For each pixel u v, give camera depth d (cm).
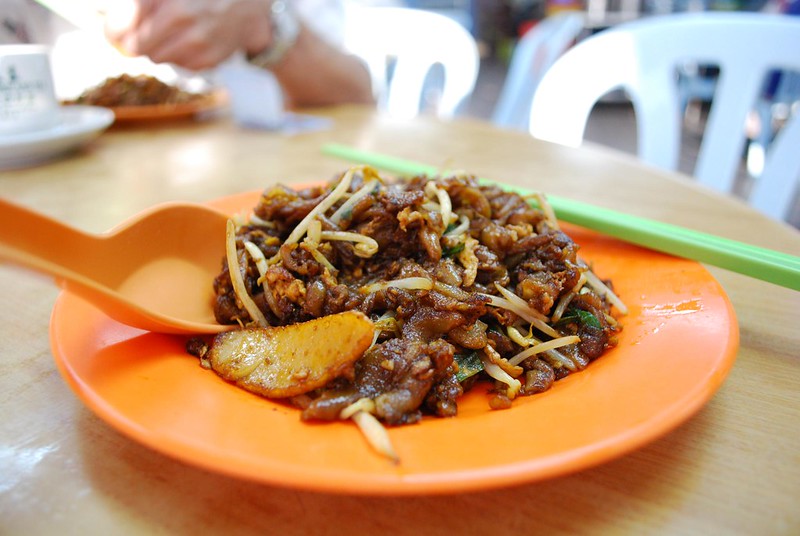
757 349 21
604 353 21
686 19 56
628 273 25
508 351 21
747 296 25
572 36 80
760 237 31
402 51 90
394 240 23
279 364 18
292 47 65
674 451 16
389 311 22
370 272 23
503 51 179
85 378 16
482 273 23
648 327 21
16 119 43
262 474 13
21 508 15
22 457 16
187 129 56
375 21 95
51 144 43
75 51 88
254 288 23
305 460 14
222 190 38
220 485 15
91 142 51
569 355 21
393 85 91
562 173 43
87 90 59
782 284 22
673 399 16
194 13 54
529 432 15
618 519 14
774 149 52
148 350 19
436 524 14
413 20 91
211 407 16
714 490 15
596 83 60
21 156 42
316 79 67
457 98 85
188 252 23
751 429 17
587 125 150
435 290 21
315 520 15
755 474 16
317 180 40
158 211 22
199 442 14
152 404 16
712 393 16
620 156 48
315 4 80
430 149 49
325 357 18
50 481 15
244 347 19
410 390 17
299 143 51
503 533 14
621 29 59
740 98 54
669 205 36
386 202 23
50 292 25
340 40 77
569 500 15
